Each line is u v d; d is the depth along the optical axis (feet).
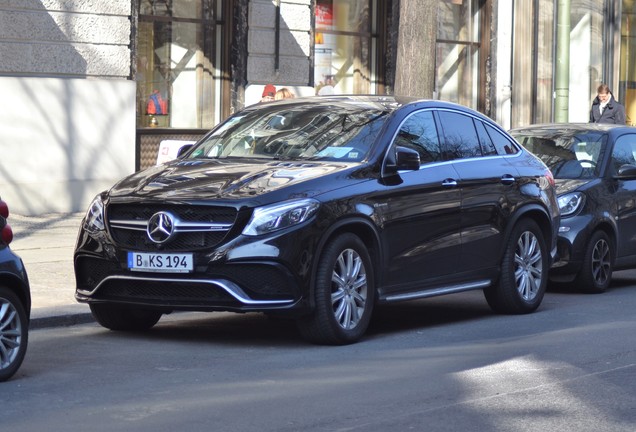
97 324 46.29
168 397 32.27
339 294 40.86
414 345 41.73
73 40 84.33
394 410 30.83
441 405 31.50
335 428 28.73
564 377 35.68
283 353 39.70
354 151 43.57
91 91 84.94
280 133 45.62
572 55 133.18
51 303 47.85
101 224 41.14
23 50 81.82
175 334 43.91
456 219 46.37
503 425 29.27
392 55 110.52
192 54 95.71
